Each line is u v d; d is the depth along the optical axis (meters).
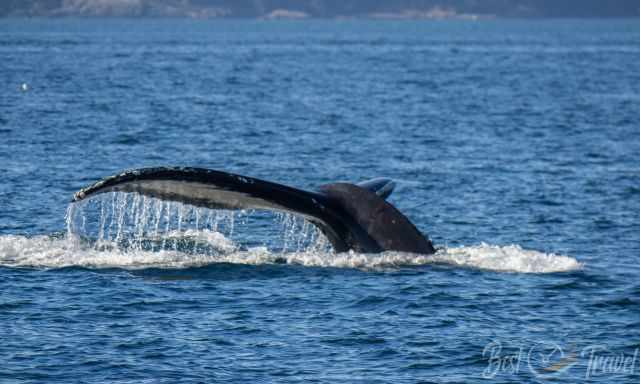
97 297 72.75
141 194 71.31
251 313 70.06
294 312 70.38
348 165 145.62
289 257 83.19
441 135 184.62
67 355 62.00
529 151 163.62
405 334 66.50
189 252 85.12
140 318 68.69
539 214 109.94
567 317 70.38
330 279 77.69
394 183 82.19
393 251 81.94
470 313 70.81
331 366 61.09
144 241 88.69
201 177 72.00
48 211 105.25
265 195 74.62
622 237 98.62
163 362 61.22
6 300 71.62
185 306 71.25
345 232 80.19
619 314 71.06
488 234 99.94
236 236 94.31
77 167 136.12
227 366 60.84
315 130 188.25
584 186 128.25
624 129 199.62
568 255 90.62
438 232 100.75
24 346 63.25
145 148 158.12
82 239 88.94
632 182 132.12
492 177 135.00
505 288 76.75
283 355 62.66
